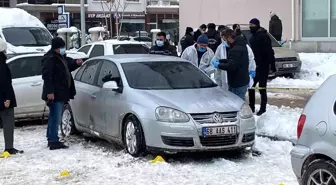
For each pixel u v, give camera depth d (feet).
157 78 27.84
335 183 17.08
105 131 28.30
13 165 25.55
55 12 169.48
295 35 71.97
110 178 22.82
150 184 21.74
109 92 27.96
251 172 23.41
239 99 26.66
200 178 22.50
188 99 25.57
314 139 17.81
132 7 181.98
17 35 60.03
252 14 77.87
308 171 18.06
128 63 28.84
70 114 32.45
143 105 25.40
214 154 26.81
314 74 58.90
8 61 36.78
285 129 29.71
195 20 87.81
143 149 25.54
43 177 23.39
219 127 24.53
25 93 36.78
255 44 35.88
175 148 24.36
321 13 69.51
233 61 29.94
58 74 28.58
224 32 30.37
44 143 30.89
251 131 25.68
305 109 18.58
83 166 24.99
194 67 29.86
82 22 74.33
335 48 67.82
